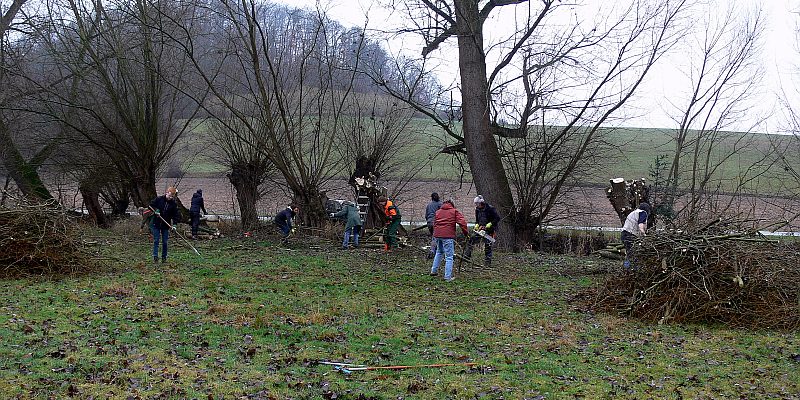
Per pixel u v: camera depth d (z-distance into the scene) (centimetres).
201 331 706
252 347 648
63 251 1074
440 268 1354
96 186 2112
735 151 2166
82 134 1931
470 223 2394
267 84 2016
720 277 823
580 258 1606
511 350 673
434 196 1553
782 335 752
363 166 2036
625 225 1053
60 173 2128
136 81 1964
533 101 1834
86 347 609
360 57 1892
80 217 2034
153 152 2038
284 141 2128
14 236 1021
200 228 1931
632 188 1645
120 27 1848
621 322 826
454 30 1806
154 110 2005
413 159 2630
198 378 536
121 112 1894
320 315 798
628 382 566
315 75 2108
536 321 826
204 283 1038
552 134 1903
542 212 1941
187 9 1908
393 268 1342
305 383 537
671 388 547
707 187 2191
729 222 894
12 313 723
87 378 520
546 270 1349
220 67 1983
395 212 1664
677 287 835
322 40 1977
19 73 1812
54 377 514
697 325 812
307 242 1839
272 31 2102
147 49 1883
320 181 2094
